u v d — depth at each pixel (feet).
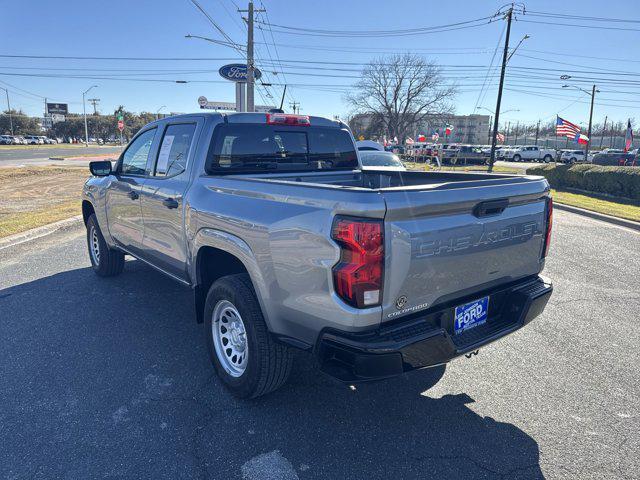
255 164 13.30
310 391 11.30
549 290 10.68
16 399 10.71
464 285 9.16
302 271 8.53
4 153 158.61
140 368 12.24
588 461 8.94
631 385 11.77
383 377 8.09
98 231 18.83
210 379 11.75
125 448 9.11
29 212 35.65
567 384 11.80
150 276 19.97
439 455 9.06
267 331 9.89
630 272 22.07
